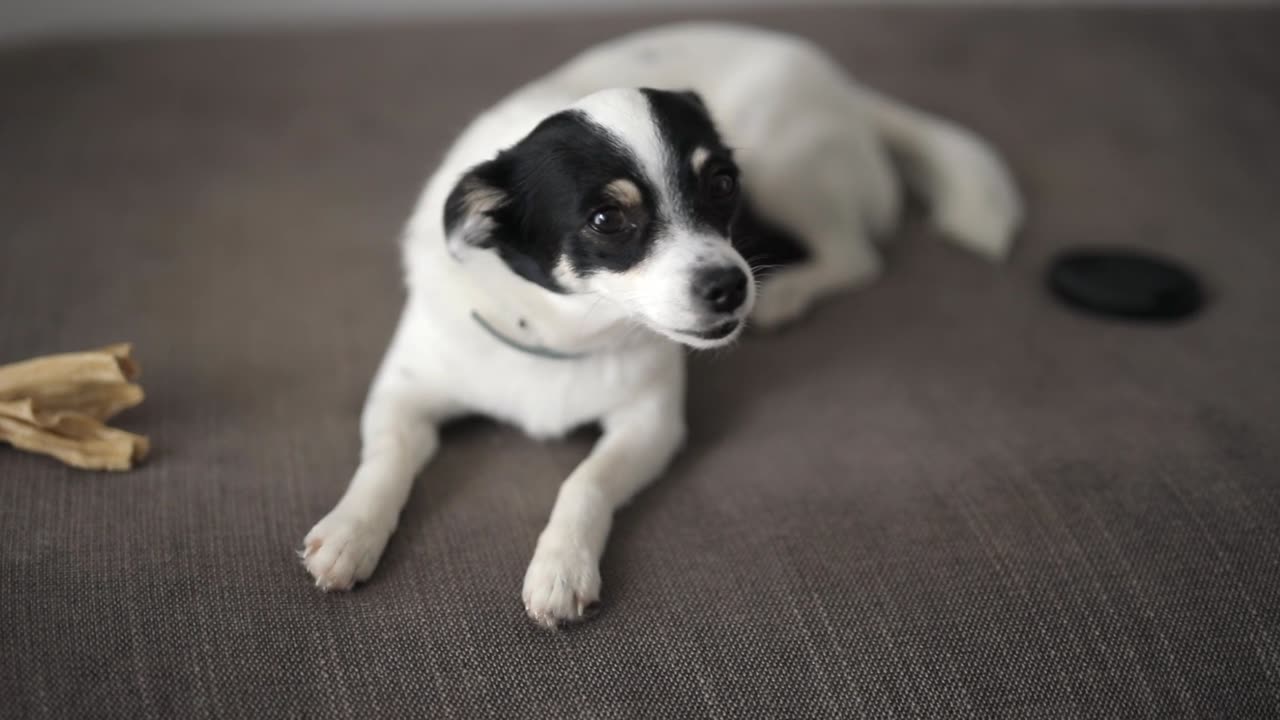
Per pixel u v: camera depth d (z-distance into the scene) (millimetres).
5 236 697
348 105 824
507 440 617
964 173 755
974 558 545
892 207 773
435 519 558
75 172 750
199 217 731
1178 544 548
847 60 879
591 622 519
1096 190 785
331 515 538
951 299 714
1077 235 755
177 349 640
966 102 850
